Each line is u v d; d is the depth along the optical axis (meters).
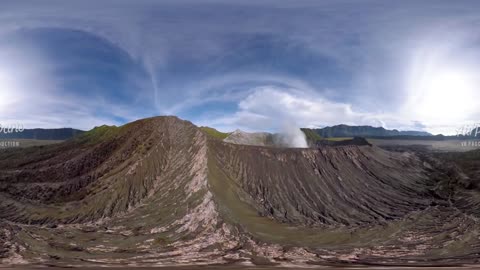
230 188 75.06
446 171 112.25
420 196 92.38
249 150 86.88
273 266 48.41
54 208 76.38
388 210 80.81
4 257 51.81
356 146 105.19
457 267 47.62
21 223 71.56
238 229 61.09
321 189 82.94
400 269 46.59
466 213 79.81
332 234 63.69
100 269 46.91
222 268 47.38
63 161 98.19
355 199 83.19
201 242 57.91
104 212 71.94
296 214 72.81
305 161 88.81
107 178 81.56
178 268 47.41
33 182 88.12
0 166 103.38
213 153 83.25
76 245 57.84
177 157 84.00
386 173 100.38
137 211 70.62
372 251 56.16
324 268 47.31
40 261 50.72
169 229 62.78
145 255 53.62
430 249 57.22
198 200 68.94
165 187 76.31
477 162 126.25
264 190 78.00
